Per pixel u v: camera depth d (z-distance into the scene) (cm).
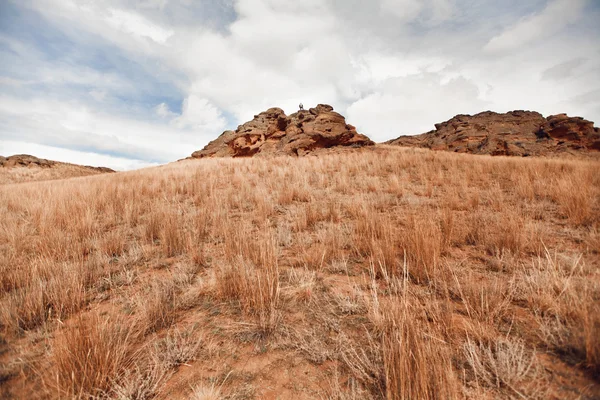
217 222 521
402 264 321
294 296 274
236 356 199
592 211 447
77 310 267
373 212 474
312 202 646
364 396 155
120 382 171
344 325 226
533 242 339
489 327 201
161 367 183
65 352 177
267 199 697
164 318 247
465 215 505
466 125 4969
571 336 177
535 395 144
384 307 223
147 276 345
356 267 340
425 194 706
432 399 144
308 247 407
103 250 420
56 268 333
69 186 1083
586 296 202
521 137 4012
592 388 145
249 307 252
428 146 4966
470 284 249
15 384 177
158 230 514
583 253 309
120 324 231
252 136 3209
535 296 223
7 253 406
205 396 157
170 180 1112
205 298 287
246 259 351
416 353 156
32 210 658
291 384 171
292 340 212
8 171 3909
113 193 830
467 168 1036
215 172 1373
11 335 233
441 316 214
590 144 3406
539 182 671
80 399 159
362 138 2617
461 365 169
